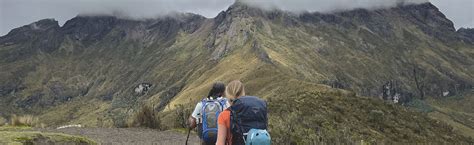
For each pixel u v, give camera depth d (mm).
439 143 34719
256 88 186875
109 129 24219
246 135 6645
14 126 24188
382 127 35156
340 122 32375
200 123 8555
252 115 6695
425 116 48594
